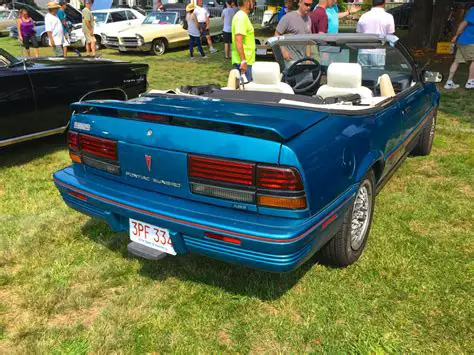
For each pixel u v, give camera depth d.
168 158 2.51
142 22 16.47
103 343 2.44
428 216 3.78
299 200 2.24
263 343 2.44
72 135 3.03
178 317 2.66
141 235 2.69
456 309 2.63
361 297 2.77
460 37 8.35
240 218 2.32
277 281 2.94
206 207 2.44
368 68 4.42
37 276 3.08
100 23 16.78
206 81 10.15
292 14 6.41
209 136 2.38
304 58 4.48
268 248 2.21
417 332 2.47
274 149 2.23
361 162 2.79
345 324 2.54
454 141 5.82
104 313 2.68
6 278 3.04
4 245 3.45
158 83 9.88
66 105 5.48
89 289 2.90
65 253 3.36
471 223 3.66
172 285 2.95
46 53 15.46
